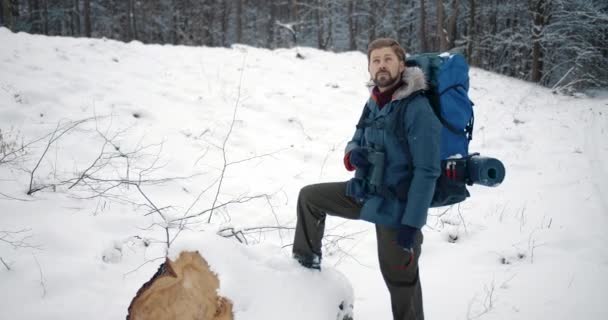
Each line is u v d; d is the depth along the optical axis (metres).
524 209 4.86
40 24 28.70
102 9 30.16
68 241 3.08
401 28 29.31
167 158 5.06
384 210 2.11
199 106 7.03
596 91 17.50
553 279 3.42
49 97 5.84
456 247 4.05
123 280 2.85
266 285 2.13
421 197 1.96
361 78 11.36
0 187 3.55
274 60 11.37
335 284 2.39
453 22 22.12
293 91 8.95
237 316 1.97
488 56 26.03
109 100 6.27
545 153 7.25
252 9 34.62
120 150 4.96
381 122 2.14
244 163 5.53
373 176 2.11
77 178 4.00
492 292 3.26
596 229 4.29
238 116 7.01
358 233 4.21
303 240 2.43
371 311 2.98
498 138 7.99
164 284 1.86
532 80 19.97
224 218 4.04
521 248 3.96
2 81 5.98
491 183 1.93
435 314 3.01
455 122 2.08
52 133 4.89
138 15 31.02
